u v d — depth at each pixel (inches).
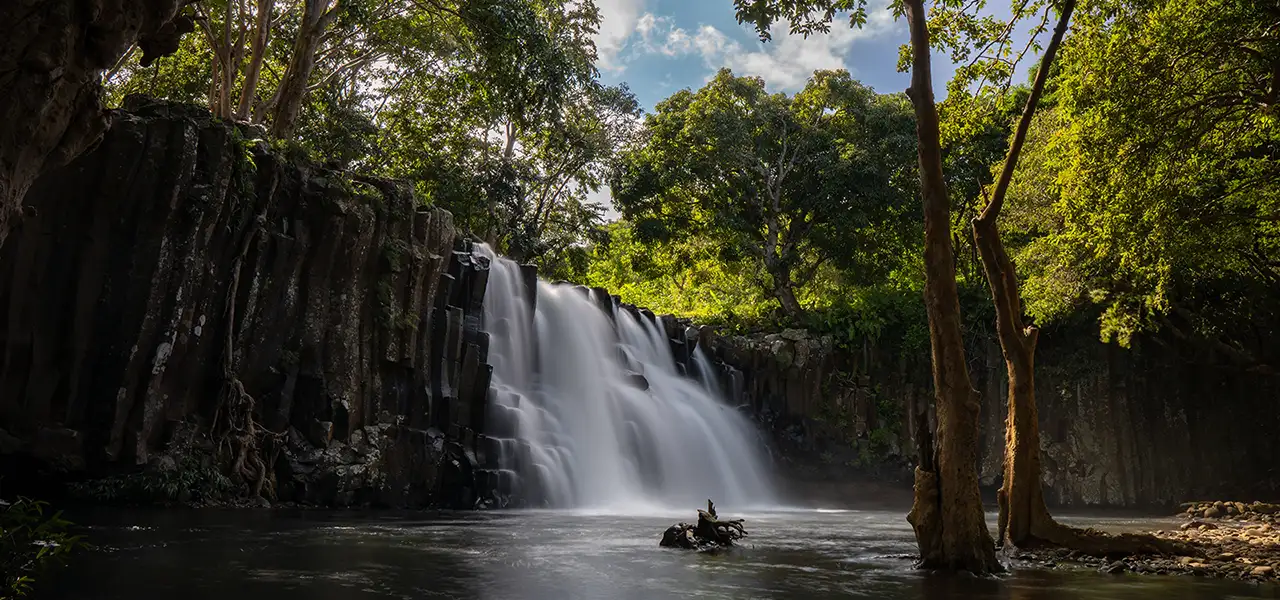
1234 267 1069.1
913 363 1624.0
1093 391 1541.6
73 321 748.6
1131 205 867.4
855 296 1802.4
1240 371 1459.2
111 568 394.3
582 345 1234.6
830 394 1537.9
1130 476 1505.9
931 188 453.7
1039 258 1339.8
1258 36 770.2
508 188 1643.7
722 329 1576.0
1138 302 1306.6
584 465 1120.8
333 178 946.7
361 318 952.3
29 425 729.6
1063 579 426.6
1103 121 828.0
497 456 989.8
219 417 825.5
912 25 463.8
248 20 1381.6
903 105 1809.8
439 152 1654.8
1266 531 717.9
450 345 1023.0
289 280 898.1
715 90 1829.5
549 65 1067.3
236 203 853.2
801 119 1847.9
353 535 586.9
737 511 1111.6
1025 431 548.4
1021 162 1293.1
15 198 212.1
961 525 443.5
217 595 330.0
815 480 1453.0
